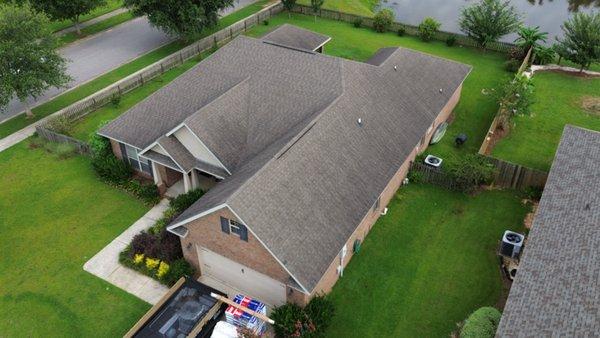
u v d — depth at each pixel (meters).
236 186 22.36
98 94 41.03
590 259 19.25
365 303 23.77
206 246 23.52
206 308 22.17
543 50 46.84
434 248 26.83
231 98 29.78
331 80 30.20
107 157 32.19
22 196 31.05
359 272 25.39
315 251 21.50
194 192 28.97
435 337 22.19
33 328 22.89
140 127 31.17
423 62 37.38
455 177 30.31
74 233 28.17
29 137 36.84
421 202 30.06
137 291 24.58
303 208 22.48
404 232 27.86
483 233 27.75
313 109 28.95
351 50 51.31
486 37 49.41
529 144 35.44
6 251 27.05
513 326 17.31
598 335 16.16
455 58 49.69
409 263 25.92
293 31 44.75
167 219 27.80
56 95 42.72
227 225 21.62
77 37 54.09
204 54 50.00
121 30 55.97
